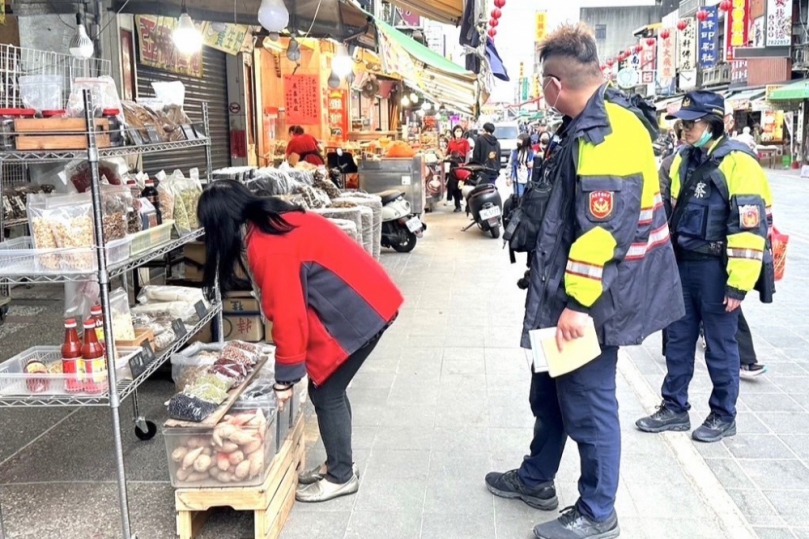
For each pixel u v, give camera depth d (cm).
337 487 323
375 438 385
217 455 281
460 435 388
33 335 575
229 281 303
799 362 516
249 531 298
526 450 370
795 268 855
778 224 1231
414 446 375
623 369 507
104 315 265
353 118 1844
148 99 394
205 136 406
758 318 637
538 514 310
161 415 418
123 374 288
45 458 365
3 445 381
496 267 874
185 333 359
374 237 744
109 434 394
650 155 255
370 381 475
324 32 743
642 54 3725
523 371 495
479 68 716
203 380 305
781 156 2867
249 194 292
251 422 283
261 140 1241
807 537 292
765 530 297
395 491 329
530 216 274
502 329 602
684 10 3828
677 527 298
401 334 588
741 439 386
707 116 363
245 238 290
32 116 282
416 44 819
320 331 297
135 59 774
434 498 322
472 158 1288
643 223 259
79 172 314
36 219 272
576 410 275
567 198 262
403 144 1141
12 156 267
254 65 1195
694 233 370
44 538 293
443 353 536
